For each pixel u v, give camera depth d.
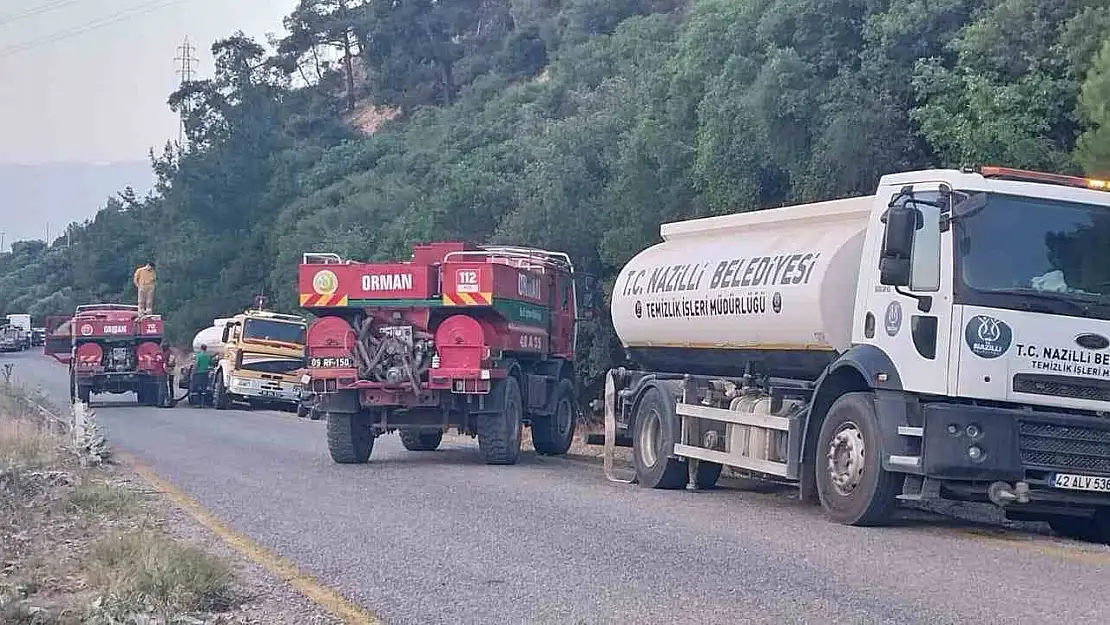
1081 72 16.05
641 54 31.03
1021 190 11.13
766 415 13.17
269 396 33.94
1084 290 11.01
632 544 10.54
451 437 24.44
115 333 36.75
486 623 7.70
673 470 15.20
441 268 17.62
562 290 21.31
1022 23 16.61
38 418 24.45
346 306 17.81
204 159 59.41
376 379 17.77
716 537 10.93
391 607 8.20
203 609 8.17
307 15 75.56
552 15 60.19
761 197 20.89
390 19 68.62
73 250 92.12
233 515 12.45
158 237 66.38
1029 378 10.80
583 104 33.19
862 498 11.50
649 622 7.65
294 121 64.00
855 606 8.02
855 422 11.71
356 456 18.20
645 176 24.25
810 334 12.83
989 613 7.77
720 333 14.57
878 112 18.19
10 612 7.57
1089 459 10.89
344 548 10.44
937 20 18.22
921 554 10.01
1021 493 10.80
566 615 7.87
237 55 61.44
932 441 10.77
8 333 88.31
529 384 19.41
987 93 16.38
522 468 17.66
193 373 37.66
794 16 19.81
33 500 13.11
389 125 63.91
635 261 17.05
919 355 11.05
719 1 22.98
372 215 46.25
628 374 17.00
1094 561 9.70
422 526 11.62
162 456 19.17
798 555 9.96
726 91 20.89
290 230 53.31
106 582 8.64
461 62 64.31
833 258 12.59
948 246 10.92
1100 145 14.71
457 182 33.12
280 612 8.12
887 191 11.90
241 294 55.88
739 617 7.75
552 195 26.78
